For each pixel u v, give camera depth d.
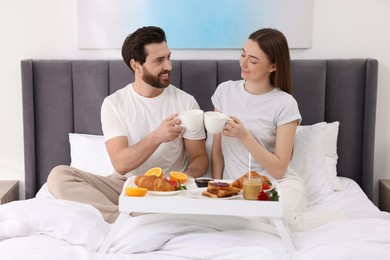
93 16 2.84
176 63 2.77
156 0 2.82
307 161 2.49
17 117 2.94
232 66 2.75
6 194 2.73
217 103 2.37
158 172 1.92
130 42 2.31
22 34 2.87
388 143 2.89
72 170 2.17
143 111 2.35
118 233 1.82
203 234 1.79
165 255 1.72
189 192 1.81
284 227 1.74
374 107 2.73
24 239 1.77
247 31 2.82
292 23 2.80
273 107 2.22
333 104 2.77
